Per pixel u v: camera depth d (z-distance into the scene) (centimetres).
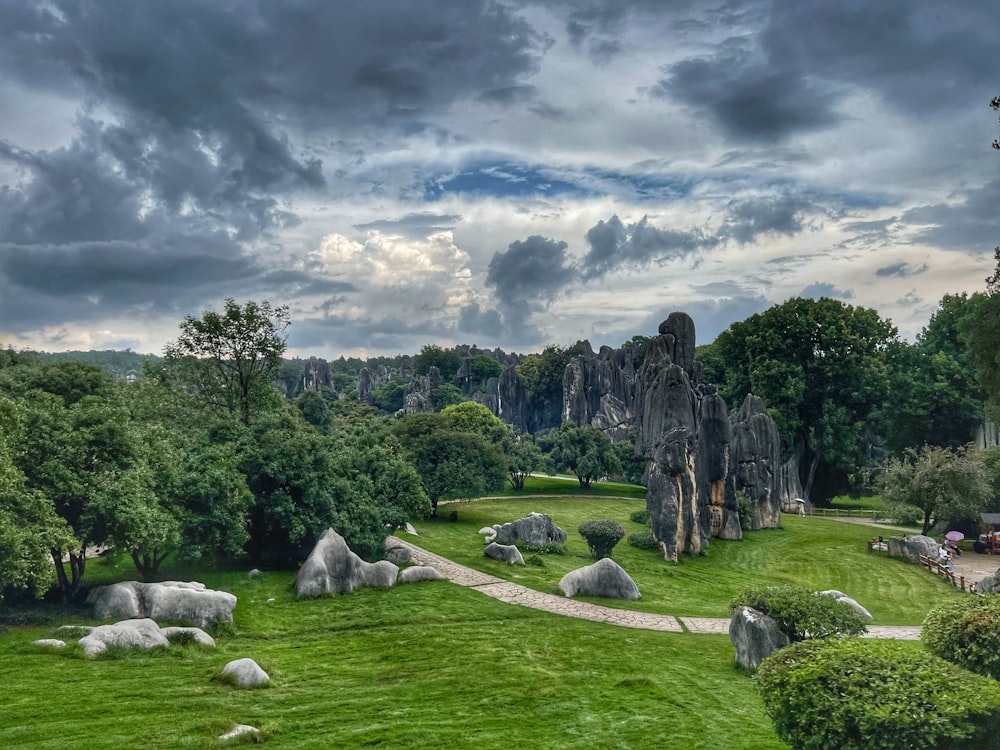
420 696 2161
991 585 4312
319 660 2572
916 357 9288
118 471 2931
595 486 10362
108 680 2080
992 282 4622
